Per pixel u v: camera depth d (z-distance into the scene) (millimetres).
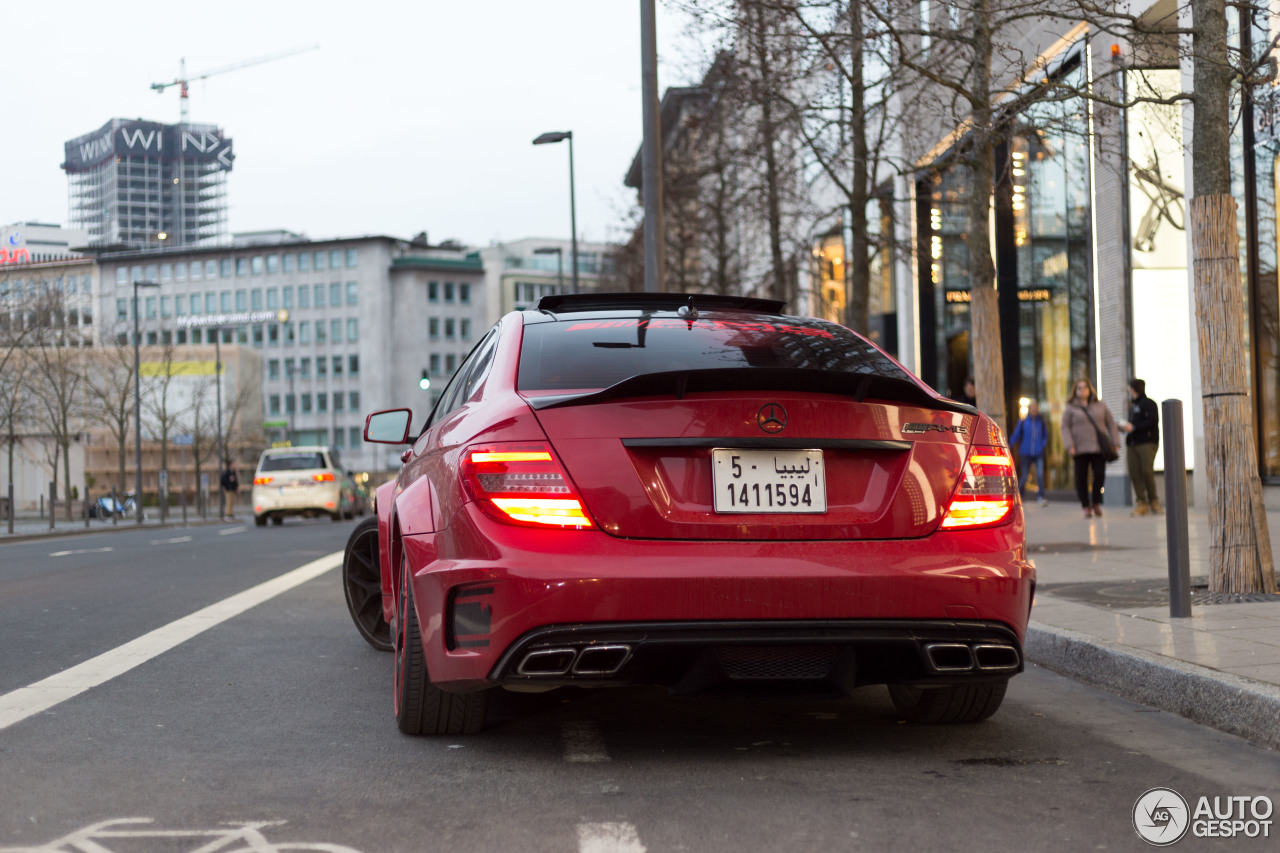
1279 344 14641
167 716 4934
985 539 3998
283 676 5918
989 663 3977
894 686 4918
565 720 4836
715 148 20969
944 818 3414
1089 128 10938
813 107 14531
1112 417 16422
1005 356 22484
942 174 13578
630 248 34375
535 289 136375
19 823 3373
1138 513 16312
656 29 16516
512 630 3732
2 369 37625
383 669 6125
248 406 87812
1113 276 18062
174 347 72875
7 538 27875
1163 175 17188
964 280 23703
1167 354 17656
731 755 4203
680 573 3693
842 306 22547
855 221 15133
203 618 8227
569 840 3207
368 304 126688
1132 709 5102
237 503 85250
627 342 4488
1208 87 7523
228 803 3596
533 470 3811
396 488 5316
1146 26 8758
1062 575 9016
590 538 3756
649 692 5469
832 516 3879
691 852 3105
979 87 10383
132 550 17094
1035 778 3885
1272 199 14680
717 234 26781
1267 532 7465
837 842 3188
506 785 3797
